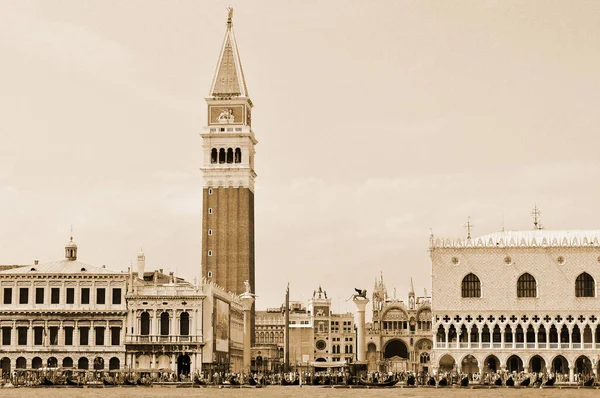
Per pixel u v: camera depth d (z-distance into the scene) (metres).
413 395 149.88
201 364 198.12
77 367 197.12
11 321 198.88
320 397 143.00
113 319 198.88
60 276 199.62
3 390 161.50
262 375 194.00
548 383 180.88
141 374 192.88
